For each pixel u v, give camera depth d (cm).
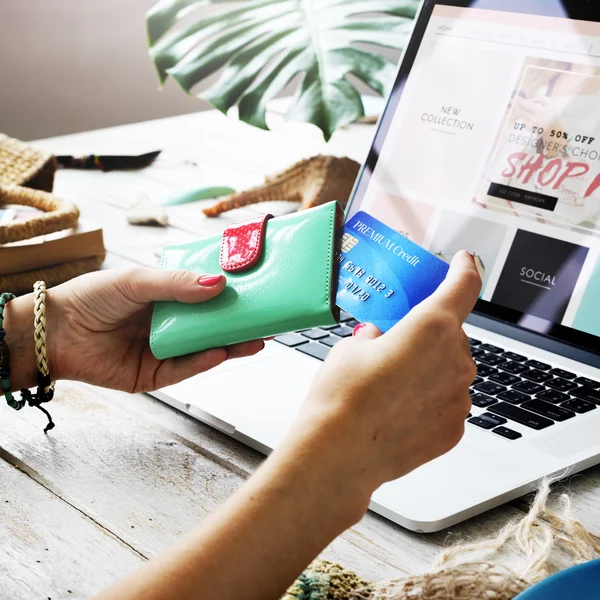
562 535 51
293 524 38
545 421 64
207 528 38
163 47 125
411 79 91
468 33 88
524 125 82
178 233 107
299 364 74
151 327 61
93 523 53
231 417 64
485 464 57
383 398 41
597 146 77
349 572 46
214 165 133
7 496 56
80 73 215
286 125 148
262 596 37
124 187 124
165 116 222
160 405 69
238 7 124
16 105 208
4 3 198
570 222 78
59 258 91
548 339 77
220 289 58
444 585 42
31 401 65
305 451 39
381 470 41
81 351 66
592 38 80
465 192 85
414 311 44
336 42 120
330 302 54
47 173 105
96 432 65
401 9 118
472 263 48
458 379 44
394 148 90
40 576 48
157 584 36
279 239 58
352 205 92
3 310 64
